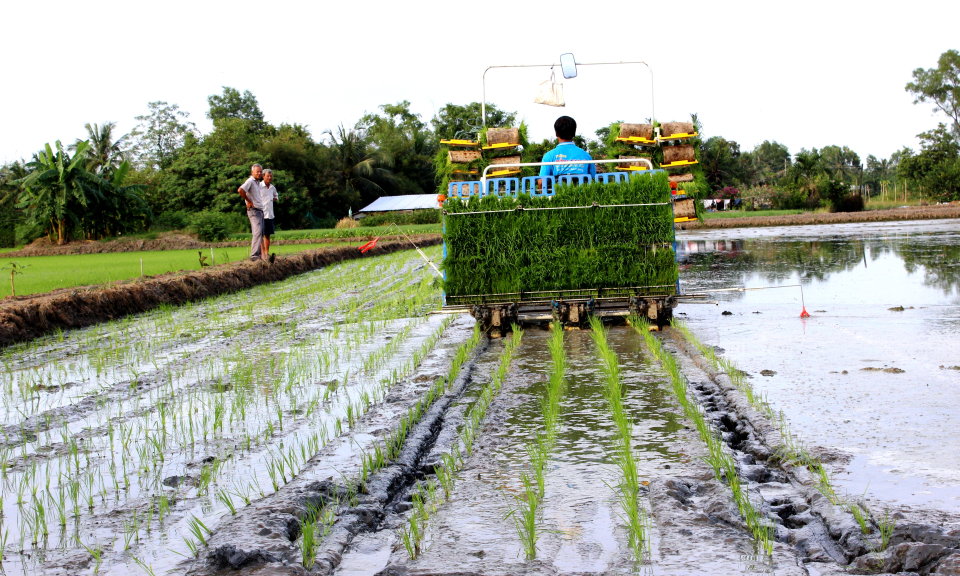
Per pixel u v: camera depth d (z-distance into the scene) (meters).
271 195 17.53
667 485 3.54
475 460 4.18
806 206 63.84
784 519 3.32
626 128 10.55
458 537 3.13
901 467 3.74
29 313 9.46
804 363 6.32
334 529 3.24
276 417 5.24
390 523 3.38
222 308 12.27
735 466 3.86
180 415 5.37
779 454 4.05
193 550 3.06
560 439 4.48
